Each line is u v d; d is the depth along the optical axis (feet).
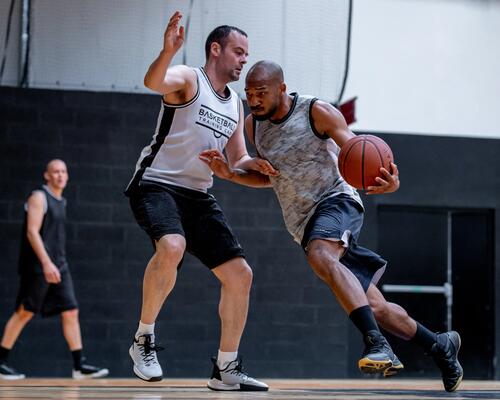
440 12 37.17
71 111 32.94
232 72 16.29
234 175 16.28
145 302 15.78
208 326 32.94
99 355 32.30
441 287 35.96
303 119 15.81
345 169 14.88
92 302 32.42
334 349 33.53
